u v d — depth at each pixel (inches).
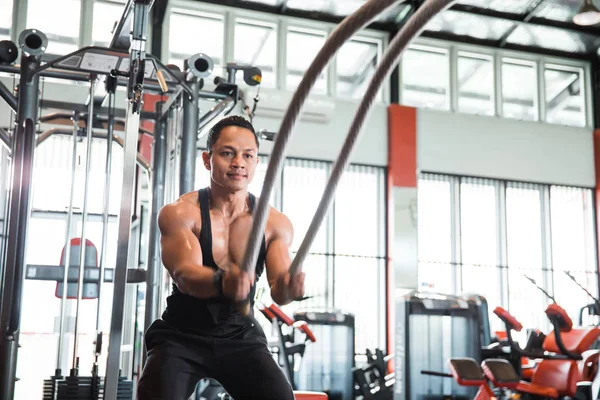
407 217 471.8
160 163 201.5
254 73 201.5
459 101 516.4
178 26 459.2
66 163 375.9
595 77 544.4
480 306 273.3
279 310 273.9
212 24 466.6
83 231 167.9
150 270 186.9
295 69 482.6
